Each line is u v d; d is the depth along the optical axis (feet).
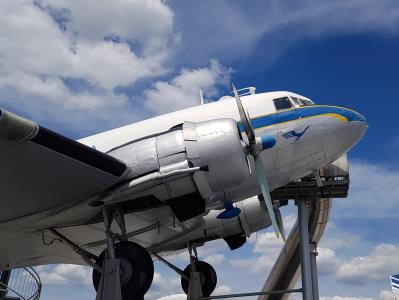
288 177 25.76
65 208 21.33
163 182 19.10
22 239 25.84
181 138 19.52
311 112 25.49
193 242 33.17
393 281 65.51
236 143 19.11
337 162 37.78
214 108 25.66
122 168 19.07
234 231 31.86
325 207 52.01
